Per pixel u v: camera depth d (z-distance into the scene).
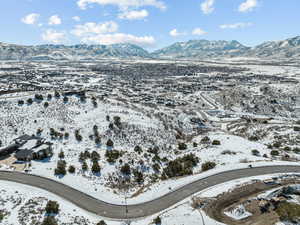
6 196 43.38
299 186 47.09
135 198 46.44
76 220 38.38
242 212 40.53
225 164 59.72
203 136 88.56
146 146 74.75
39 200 43.06
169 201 44.94
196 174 55.19
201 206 42.62
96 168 54.41
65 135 73.56
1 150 59.91
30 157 58.94
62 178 51.25
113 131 79.50
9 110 84.75
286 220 38.38
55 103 94.44
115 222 39.19
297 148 73.62
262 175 53.44
